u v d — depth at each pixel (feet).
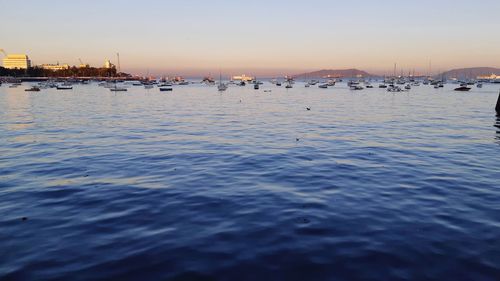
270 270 25.36
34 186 48.08
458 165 60.75
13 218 36.19
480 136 97.19
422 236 31.19
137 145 82.69
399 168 58.34
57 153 72.69
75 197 43.16
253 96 349.41
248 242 30.04
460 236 31.19
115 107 208.54
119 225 34.12
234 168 58.80
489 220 35.14
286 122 133.59
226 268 25.66
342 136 97.19
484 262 26.45
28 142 86.89
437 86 554.46
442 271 25.18
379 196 43.06
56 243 30.12
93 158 67.46
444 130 109.91
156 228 33.30
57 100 270.26
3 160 65.77
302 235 31.45
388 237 30.96
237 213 37.27
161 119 144.87
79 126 120.57
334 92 440.04
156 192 45.09
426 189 46.06
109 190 46.03
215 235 31.55
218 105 228.22
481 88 548.72
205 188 46.93
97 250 28.73
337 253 27.91
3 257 27.63
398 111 181.98
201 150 76.02
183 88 598.34
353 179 51.21
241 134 101.71
